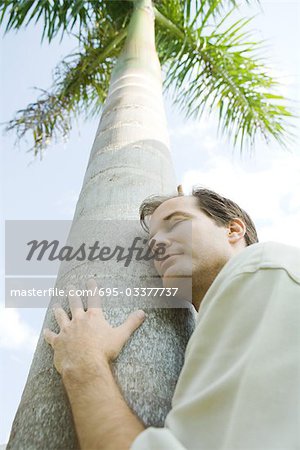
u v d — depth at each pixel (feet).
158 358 5.64
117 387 4.85
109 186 8.77
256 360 3.78
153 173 9.26
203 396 3.93
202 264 6.23
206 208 6.75
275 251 4.65
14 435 5.24
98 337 5.45
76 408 4.55
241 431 3.51
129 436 4.09
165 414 5.09
